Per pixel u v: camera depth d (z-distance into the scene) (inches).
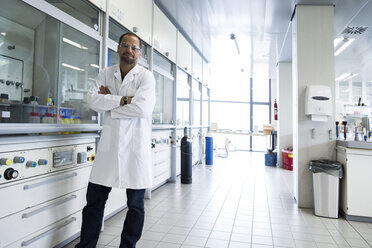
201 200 130.6
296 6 131.3
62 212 71.2
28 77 68.9
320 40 128.4
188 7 148.3
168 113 166.4
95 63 88.1
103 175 67.8
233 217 107.2
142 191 71.8
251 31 182.4
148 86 70.8
